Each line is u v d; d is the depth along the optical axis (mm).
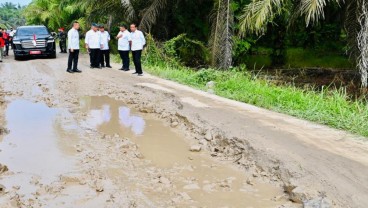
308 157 5797
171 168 5773
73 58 15219
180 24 22203
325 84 15484
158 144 6836
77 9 35219
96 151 6340
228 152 6434
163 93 10773
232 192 5043
